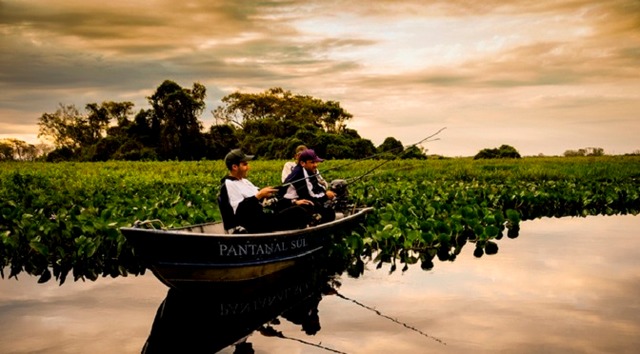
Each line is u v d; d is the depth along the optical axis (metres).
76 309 7.54
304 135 50.28
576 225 14.28
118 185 19.70
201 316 7.32
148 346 6.28
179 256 7.47
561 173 24.44
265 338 6.54
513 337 6.30
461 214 12.76
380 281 8.83
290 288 8.55
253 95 78.88
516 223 12.88
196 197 14.82
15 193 16.75
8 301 7.89
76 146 77.88
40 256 10.23
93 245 9.66
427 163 32.97
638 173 25.50
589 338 6.24
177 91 55.44
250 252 8.09
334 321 7.03
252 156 8.95
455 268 9.55
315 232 9.43
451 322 6.84
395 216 12.09
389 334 6.52
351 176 24.27
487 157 47.62
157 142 57.06
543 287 8.29
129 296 8.16
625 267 9.48
